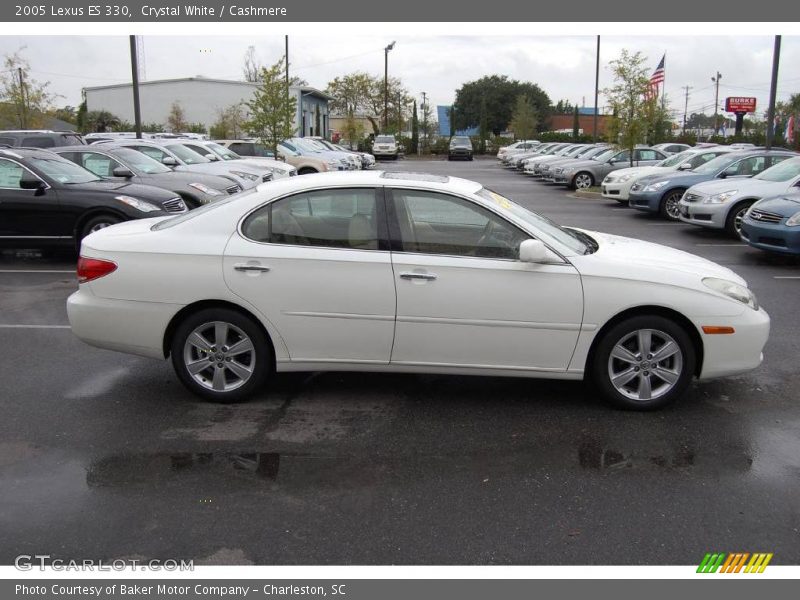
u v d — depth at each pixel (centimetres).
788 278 957
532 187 2762
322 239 486
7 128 2980
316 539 347
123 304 496
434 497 386
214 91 4619
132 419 487
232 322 495
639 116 2489
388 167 4081
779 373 584
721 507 378
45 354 629
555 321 481
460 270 477
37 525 358
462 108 8975
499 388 548
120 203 1012
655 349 499
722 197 1288
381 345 489
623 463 427
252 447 445
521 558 334
